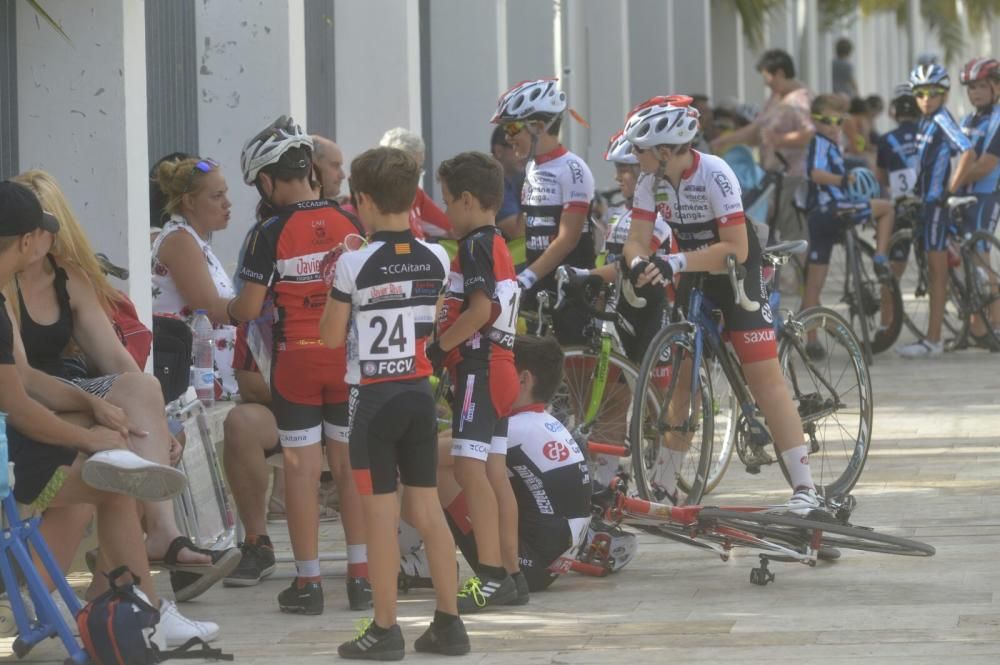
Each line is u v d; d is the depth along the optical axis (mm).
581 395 19578
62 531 14305
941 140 33625
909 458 23328
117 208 18766
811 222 33812
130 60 18859
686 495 19141
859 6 91438
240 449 17016
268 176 15680
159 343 17484
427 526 13648
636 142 17266
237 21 24078
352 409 13562
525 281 20266
